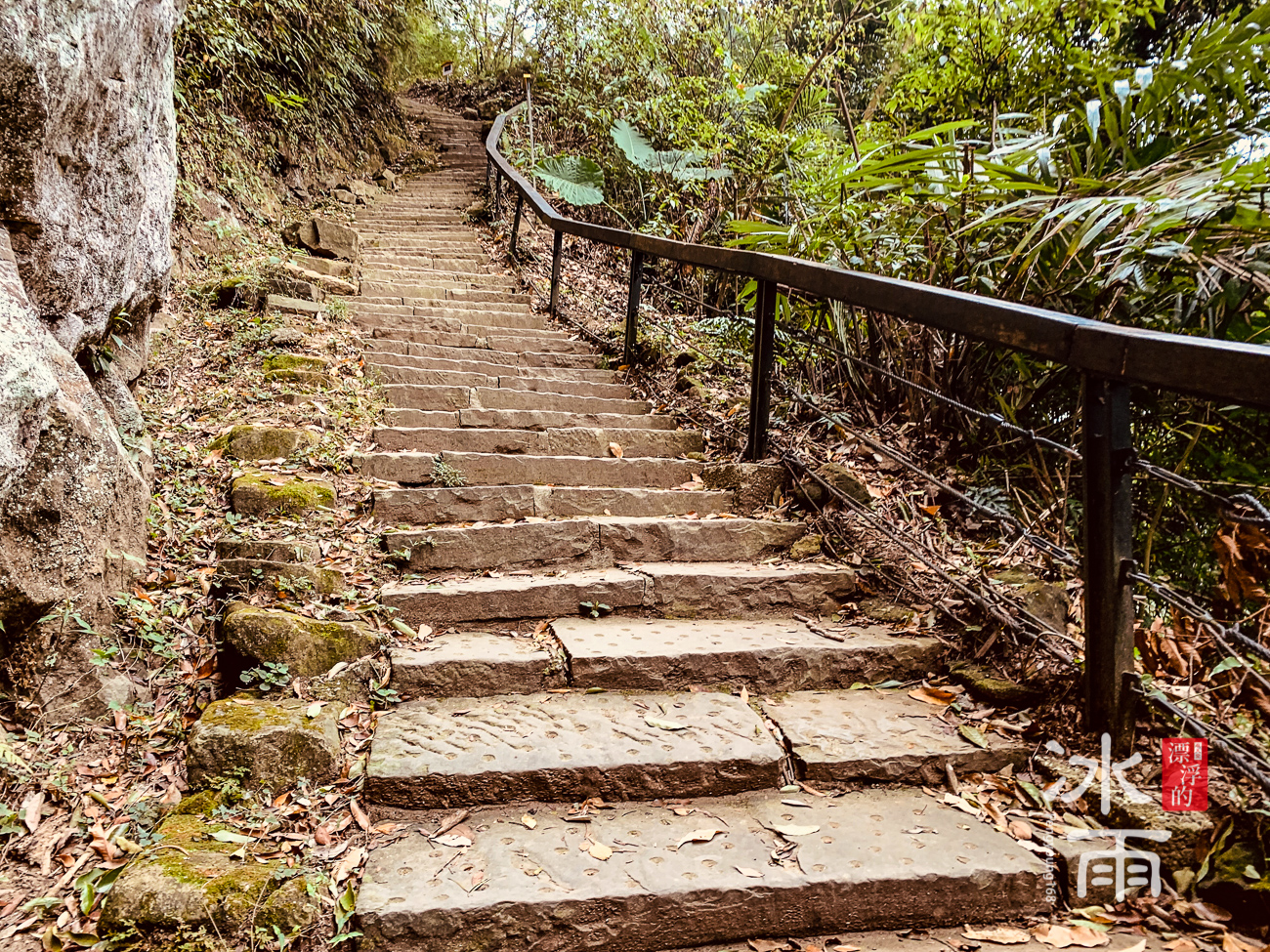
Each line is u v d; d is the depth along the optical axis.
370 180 9.60
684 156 6.98
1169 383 1.53
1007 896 1.64
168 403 3.42
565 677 2.20
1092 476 1.80
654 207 8.01
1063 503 2.55
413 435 3.48
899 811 1.83
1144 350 1.59
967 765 1.95
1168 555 2.69
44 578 1.89
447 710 2.05
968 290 3.13
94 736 1.90
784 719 2.10
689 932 1.55
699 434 3.83
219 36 6.03
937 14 3.71
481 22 13.16
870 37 6.95
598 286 6.89
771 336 3.33
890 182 3.22
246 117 7.21
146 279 2.73
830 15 6.66
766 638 2.39
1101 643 1.85
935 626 2.46
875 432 3.44
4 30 1.79
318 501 2.76
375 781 1.75
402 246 7.55
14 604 1.84
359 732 1.96
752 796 1.88
